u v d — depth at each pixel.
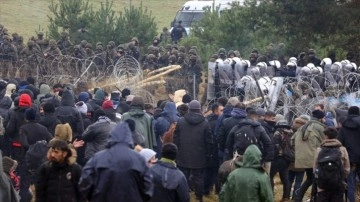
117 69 74.50
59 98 54.22
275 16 83.19
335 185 40.34
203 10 102.12
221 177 37.34
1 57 78.12
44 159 40.62
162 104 51.47
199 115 45.88
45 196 31.97
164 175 33.62
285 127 46.97
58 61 76.38
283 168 46.97
